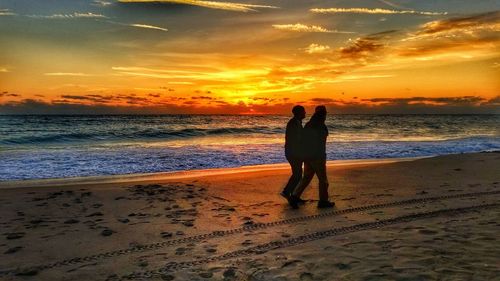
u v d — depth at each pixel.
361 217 6.57
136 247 5.33
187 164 15.23
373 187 9.30
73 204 7.93
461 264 4.18
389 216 6.54
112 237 5.78
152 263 4.73
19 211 7.36
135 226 6.33
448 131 43.62
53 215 7.08
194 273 4.36
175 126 49.00
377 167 12.73
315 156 7.31
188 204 7.90
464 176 10.64
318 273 4.14
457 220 6.04
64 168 14.01
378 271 4.09
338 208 7.28
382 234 5.43
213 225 6.34
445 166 12.61
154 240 5.62
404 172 11.59
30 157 16.95
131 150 20.17
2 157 16.89
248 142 26.36
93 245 5.43
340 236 5.48
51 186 10.20
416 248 4.74
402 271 4.06
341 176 11.02
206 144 24.44
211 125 53.06
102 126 47.16
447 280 3.80
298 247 5.09
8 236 5.78
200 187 9.76
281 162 16.06
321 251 4.85
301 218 6.66
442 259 4.34
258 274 4.22
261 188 9.63
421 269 4.09
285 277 4.09
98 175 12.52
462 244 4.82
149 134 32.31
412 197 8.01
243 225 6.31
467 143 25.92
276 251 4.98
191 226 6.30
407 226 5.80
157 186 9.88
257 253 4.95
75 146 22.86
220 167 14.53
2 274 4.46
